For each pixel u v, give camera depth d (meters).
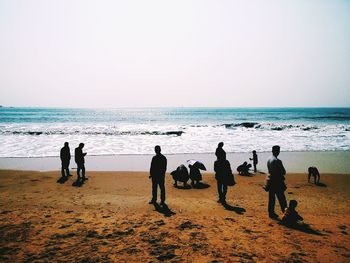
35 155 21.97
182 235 6.40
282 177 7.91
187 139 33.09
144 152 23.95
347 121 72.38
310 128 47.66
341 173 15.93
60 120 76.50
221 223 7.33
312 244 6.03
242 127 51.44
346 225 7.41
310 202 10.00
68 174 14.20
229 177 9.48
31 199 9.70
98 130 43.44
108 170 16.55
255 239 6.25
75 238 6.11
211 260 5.17
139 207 8.84
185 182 12.48
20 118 84.94
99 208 8.62
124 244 5.85
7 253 5.32
